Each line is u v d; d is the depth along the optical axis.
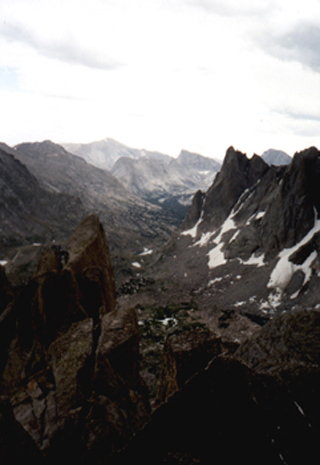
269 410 6.36
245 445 6.08
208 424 6.52
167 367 12.94
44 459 10.80
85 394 13.46
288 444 5.86
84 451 11.00
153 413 6.93
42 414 12.36
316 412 6.08
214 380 6.95
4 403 13.11
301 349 9.64
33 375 14.95
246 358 10.82
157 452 6.43
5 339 20.05
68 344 16.19
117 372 14.49
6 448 10.62
